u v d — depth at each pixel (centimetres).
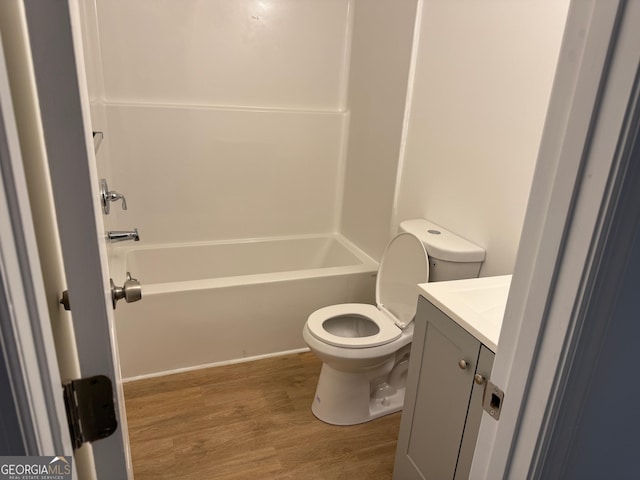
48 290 51
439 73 205
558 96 57
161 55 252
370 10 260
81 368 53
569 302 57
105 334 52
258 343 243
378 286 217
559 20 143
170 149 265
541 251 61
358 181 288
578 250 55
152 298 214
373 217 272
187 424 194
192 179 276
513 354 67
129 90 251
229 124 273
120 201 263
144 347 220
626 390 67
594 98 51
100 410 55
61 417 48
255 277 237
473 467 80
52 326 52
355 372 191
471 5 182
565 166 56
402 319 196
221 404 207
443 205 207
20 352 39
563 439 64
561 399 61
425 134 218
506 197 169
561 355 59
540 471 65
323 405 199
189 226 284
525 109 158
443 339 133
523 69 158
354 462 178
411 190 234
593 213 53
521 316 65
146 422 194
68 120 43
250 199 294
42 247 51
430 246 183
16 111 43
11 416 39
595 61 51
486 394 74
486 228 179
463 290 142
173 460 175
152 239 278
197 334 228
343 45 288
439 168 209
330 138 300
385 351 184
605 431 68
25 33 49
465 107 189
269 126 283
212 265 292
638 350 65
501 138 170
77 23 55
